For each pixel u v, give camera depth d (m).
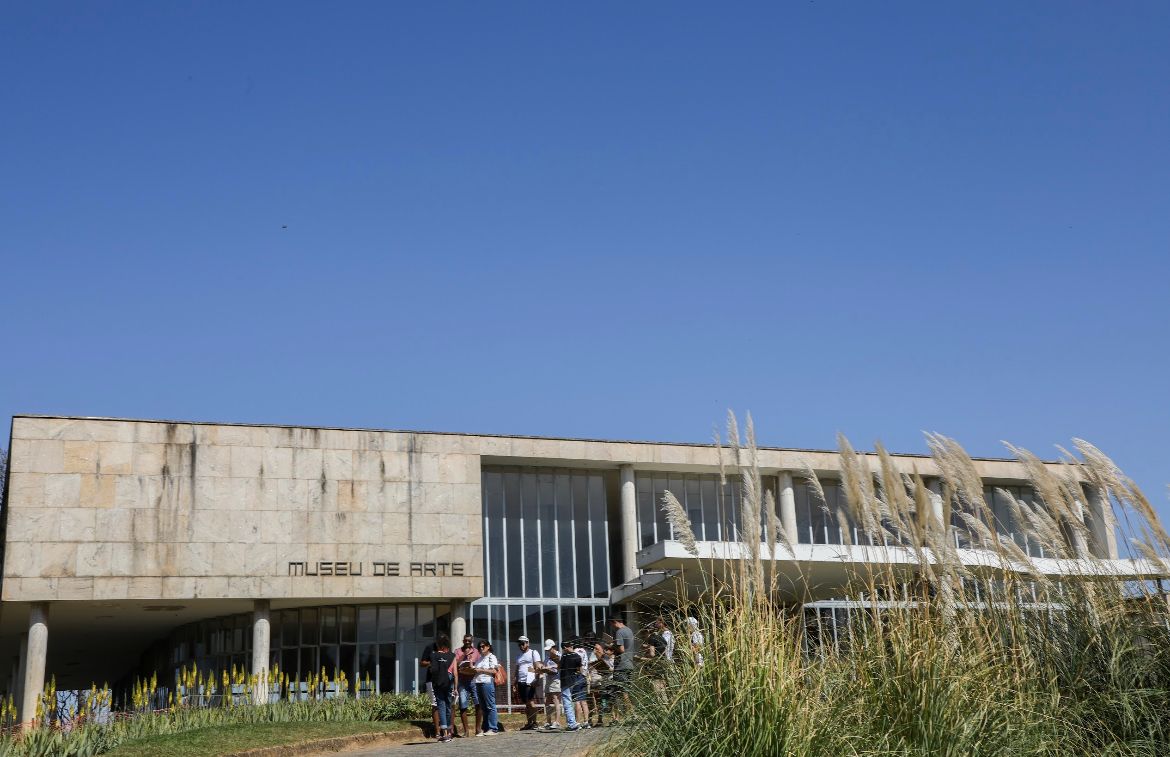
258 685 26.52
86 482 29.92
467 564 33.16
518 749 14.72
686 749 8.49
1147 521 10.58
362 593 31.88
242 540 31.08
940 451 11.02
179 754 16.50
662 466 36.50
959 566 10.57
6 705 26.33
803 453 36.53
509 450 34.62
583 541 36.25
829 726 8.64
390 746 18.56
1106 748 9.38
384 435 33.19
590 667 17.23
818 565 21.27
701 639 9.12
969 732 8.81
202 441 31.27
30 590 28.92
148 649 45.47
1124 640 10.16
